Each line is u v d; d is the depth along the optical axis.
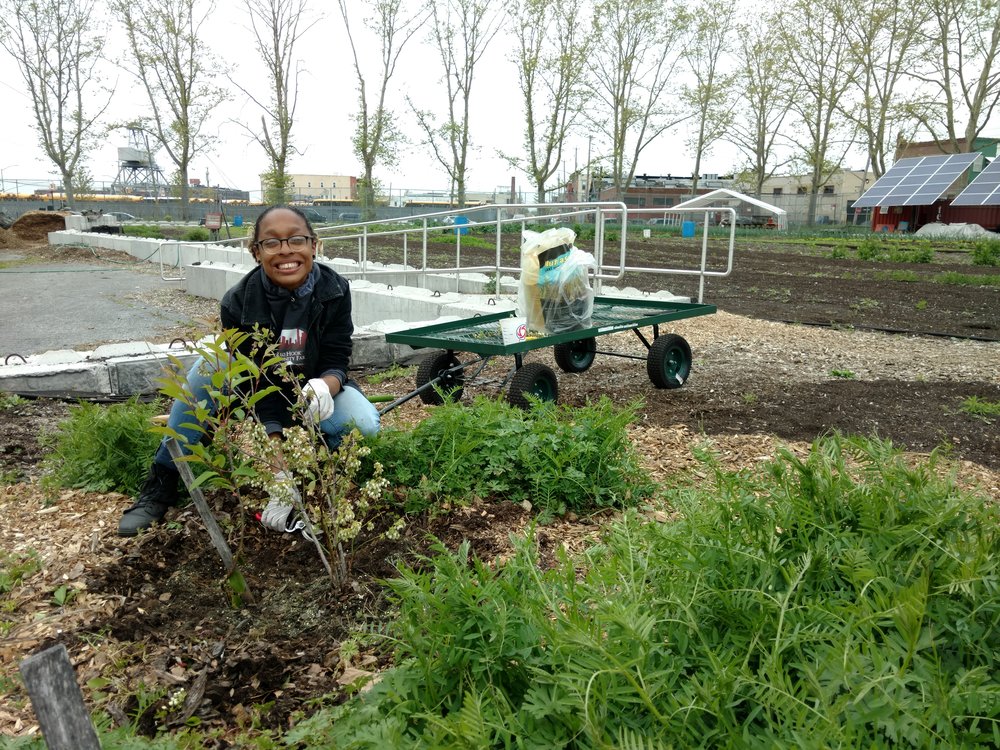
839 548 2.11
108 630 2.75
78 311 12.23
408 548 3.35
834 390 6.22
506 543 3.42
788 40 45.91
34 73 46.69
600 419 4.04
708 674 1.62
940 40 40.88
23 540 3.52
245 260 16.50
